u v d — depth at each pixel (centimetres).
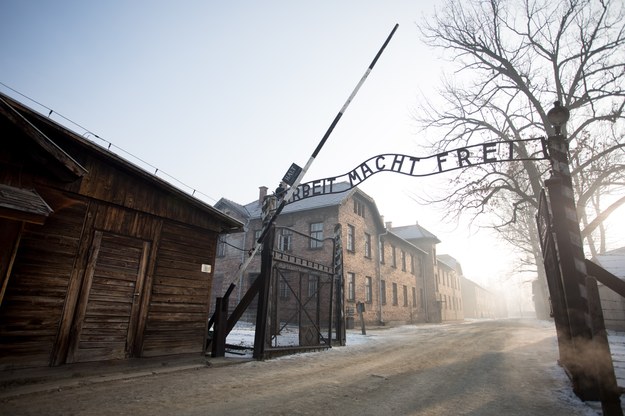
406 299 2891
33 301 494
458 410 412
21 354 474
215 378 571
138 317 621
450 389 516
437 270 3734
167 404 410
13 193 439
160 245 677
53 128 521
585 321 457
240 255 2358
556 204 498
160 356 643
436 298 3472
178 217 710
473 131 1425
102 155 579
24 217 429
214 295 2375
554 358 812
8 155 468
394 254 2830
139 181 647
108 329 575
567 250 478
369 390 506
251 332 1491
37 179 503
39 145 455
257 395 465
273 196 966
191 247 737
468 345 1110
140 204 643
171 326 672
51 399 414
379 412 400
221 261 2436
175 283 693
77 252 550
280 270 941
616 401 372
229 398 446
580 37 1273
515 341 1224
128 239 627
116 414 368
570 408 420
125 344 596
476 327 2184
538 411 409
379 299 2392
